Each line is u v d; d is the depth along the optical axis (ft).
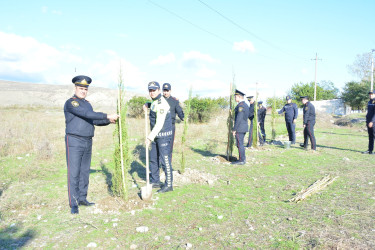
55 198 16.22
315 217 13.21
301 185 18.85
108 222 12.89
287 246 10.43
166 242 10.89
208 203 15.44
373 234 11.25
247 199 16.15
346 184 18.95
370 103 31.32
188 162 26.53
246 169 23.89
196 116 67.72
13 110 81.25
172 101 21.58
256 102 34.50
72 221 12.99
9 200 15.62
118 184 15.30
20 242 10.86
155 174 18.93
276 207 14.75
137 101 72.28
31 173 21.40
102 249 10.41
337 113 144.25
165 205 15.12
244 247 10.42
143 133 45.57
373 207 14.42
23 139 35.27
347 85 133.39
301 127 62.54
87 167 15.07
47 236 11.43
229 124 27.84
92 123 14.90
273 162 26.71
